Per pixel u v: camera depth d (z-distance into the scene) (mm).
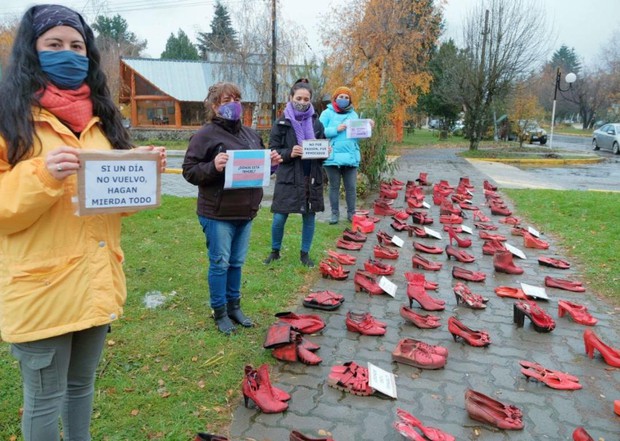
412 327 4180
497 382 3357
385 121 10391
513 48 23781
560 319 4414
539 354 3754
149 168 2072
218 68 29844
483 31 23734
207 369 3402
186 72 33375
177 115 32500
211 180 3648
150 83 31781
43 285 1921
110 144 2199
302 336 3943
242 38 25312
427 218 7844
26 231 1891
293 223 7668
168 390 3146
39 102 1866
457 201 9602
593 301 4855
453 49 32750
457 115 38062
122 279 2230
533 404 3111
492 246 6359
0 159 1829
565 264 5844
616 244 6629
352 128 7164
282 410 2969
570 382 3303
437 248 6352
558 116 75062
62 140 1956
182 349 3639
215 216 3738
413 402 3104
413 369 3500
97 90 2145
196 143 3699
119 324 4016
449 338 3988
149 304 4449
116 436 2695
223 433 2783
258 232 6977
